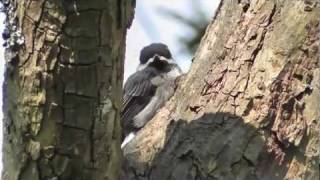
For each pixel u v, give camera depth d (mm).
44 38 5062
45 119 5133
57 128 5156
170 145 6816
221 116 6633
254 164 6422
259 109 6543
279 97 6539
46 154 5184
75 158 5227
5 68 5195
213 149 6543
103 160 5359
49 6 5031
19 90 5145
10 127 5254
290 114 6504
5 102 5262
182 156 6680
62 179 5246
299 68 6594
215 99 6758
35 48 5086
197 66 7121
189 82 7094
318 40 6629
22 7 5098
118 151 5566
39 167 5211
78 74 5094
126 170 6852
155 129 7105
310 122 6465
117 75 5340
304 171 6410
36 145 5168
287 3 6801
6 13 5156
